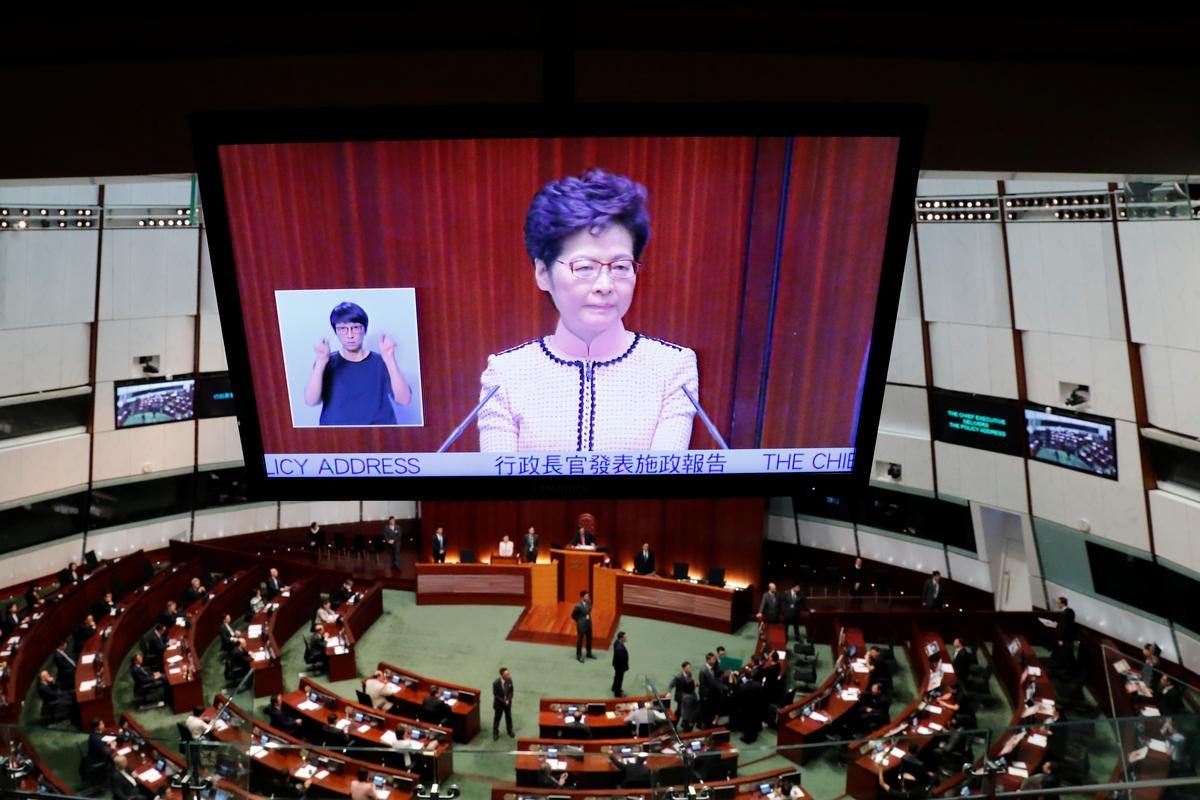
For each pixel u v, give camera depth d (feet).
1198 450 40.88
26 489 53.98
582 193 15.78
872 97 20.20
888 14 19.88
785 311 16.48
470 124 15.30
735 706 39.52
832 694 39.27
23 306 52.26
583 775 25.99
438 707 37.68
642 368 16.74
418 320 16.42
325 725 35.73
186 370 59.67
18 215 51.39
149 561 58.65
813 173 15.72
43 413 54.85
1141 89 20.45
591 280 16.19
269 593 51.88
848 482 17.53
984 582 54.24
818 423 17.12
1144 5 19.80
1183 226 38.70
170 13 19.40
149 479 59.52
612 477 17.33
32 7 19.15
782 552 61.21
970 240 48.83
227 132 15.23
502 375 16.75
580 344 16.60
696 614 51.16
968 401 51.83
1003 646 45.03
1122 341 43.11
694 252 16.14
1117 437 44.73
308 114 15.17
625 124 15.34
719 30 19.69
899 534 56.95
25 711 41.73
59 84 19.58
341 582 54.44
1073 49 20.24
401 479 17.33
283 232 15.85
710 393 16.93
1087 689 43.29
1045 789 19.15
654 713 35.78
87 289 54.60
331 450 17.16
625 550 57.98
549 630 50.01
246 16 19.51
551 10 18.63
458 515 58.44
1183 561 42.47
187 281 58.08
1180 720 19.03
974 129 20.43
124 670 46.11
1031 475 49.62
